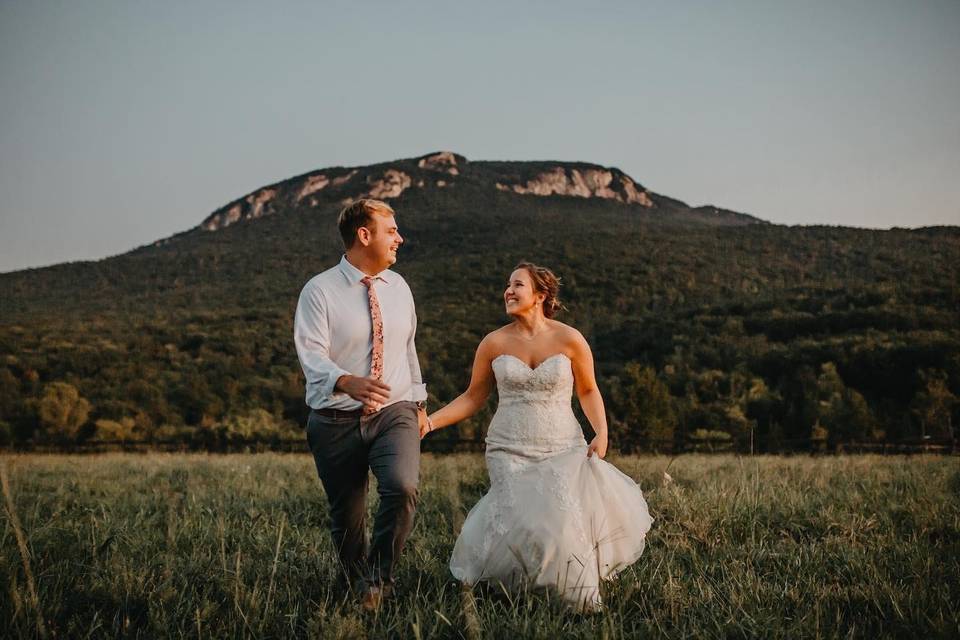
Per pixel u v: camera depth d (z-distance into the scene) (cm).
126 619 304
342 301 364
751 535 471
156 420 4450
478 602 357
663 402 3506
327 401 350
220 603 338
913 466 923
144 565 383
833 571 406
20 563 360
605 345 6419
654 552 440
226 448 2645
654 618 315
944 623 300
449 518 534
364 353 362
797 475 820
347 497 364
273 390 4941
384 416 359
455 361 4959
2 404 4369
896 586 351
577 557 364
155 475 862
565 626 315
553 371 413
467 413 443
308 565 398
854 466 945
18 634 288
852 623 321
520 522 377
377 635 298
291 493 654
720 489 617
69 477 831
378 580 337
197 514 528
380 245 369
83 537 448
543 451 407
